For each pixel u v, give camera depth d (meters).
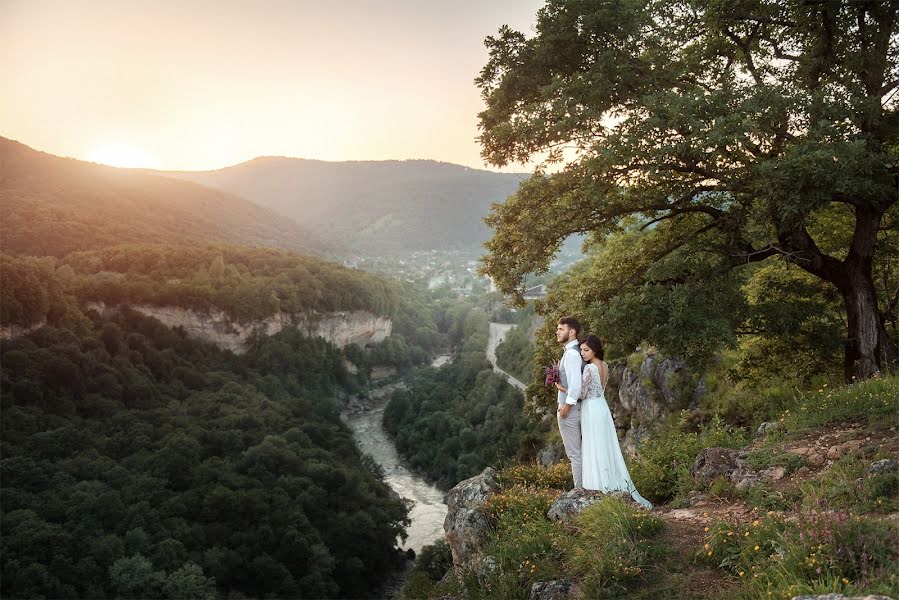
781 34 13.38
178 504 58.25
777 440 7.56
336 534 57.53
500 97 14.32
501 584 6.25
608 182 12.70
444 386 109.69
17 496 54.91
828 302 14.84
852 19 12.21
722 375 17.12
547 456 32.66
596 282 14.96
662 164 11.55
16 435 69.81
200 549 53.44
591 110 12.13
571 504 6.86
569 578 5.57
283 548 54.66
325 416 107.56
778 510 5.52
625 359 24.64
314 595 50.47
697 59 14.16
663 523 5.85
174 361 111.44
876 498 5.04
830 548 4.11
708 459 7.38
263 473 67.44
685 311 11.73
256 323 133.62
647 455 9.18
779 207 11.09
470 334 159.38
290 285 146.88
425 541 62.31
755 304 13.91
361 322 164.50
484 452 70.50
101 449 72.38
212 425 84.94
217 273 141.75
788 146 11.10
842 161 10.26
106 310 115.62
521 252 14.58
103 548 48.53
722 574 4.81
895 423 6.79
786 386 14.31
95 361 91.69
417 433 92.12
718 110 11.35
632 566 5.20
